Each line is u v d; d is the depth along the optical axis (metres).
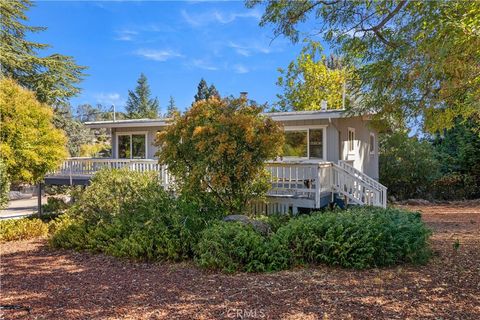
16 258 6.99
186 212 7.22
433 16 4.42
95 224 8.07
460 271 5.14
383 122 7.67
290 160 11.82
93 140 29.97
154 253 6.40
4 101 10.27
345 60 7.02
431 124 6.68
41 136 10.91
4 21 18.95
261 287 4.76
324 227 5.92
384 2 5.69
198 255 6.14
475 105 5.71
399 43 5.34
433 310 3.87
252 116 8.43
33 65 19.81
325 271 5.36
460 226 8.77
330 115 10.84
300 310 3.96
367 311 3.88
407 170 16.64
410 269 5.35
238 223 6.47
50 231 9.29
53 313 4.18
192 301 4.38
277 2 6.28
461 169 16.27
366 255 5.39
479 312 3.78
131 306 4.30
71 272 5.95
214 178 8.00
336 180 9.89
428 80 5.67
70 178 12.73
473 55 4.85
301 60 23.09
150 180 8.84
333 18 6.21
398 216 6.72
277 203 9.62
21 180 10.84
